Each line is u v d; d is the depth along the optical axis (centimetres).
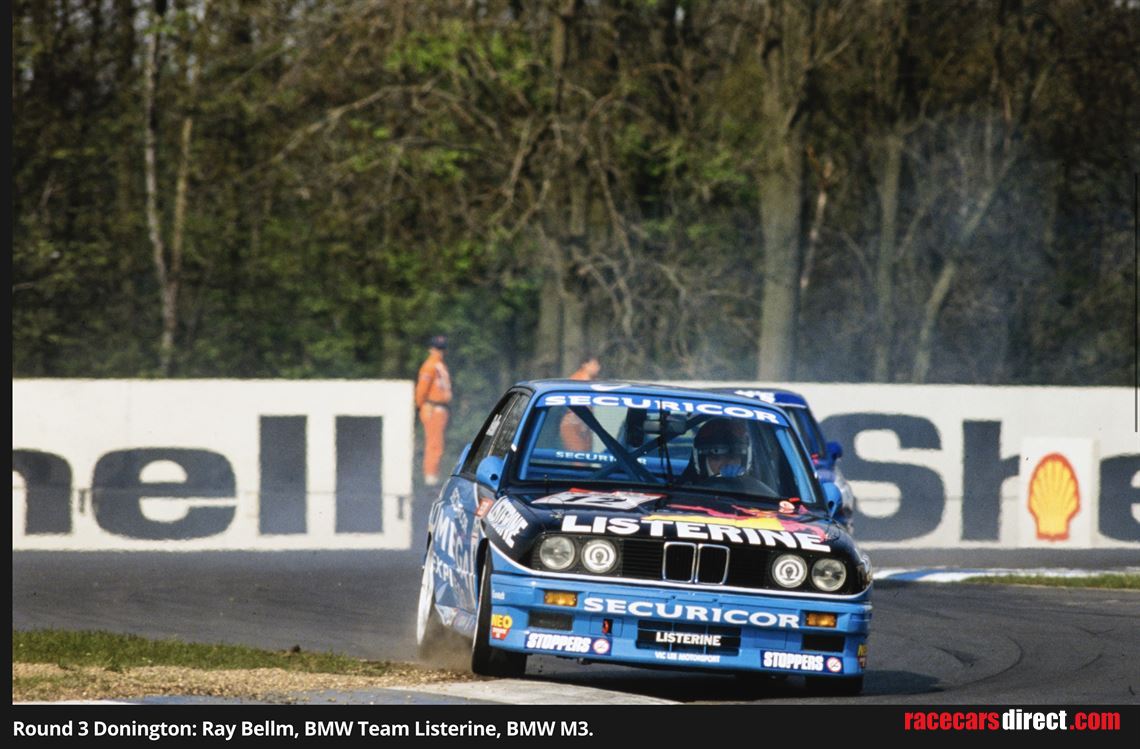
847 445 6406
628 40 11188
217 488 6128
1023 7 11919
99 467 6062
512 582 2844
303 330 13762
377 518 6197
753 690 3172
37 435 6034
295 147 10788
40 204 13188
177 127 12912
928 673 3509
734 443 3259
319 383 6175
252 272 13412
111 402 6072
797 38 10862
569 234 10869
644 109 11081
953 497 6519
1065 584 5425
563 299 11012
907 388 6475
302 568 5572
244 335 13938
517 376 14412
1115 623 4431
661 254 11525
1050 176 13138
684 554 2853
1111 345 14288
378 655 3647
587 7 10944
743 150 11381
